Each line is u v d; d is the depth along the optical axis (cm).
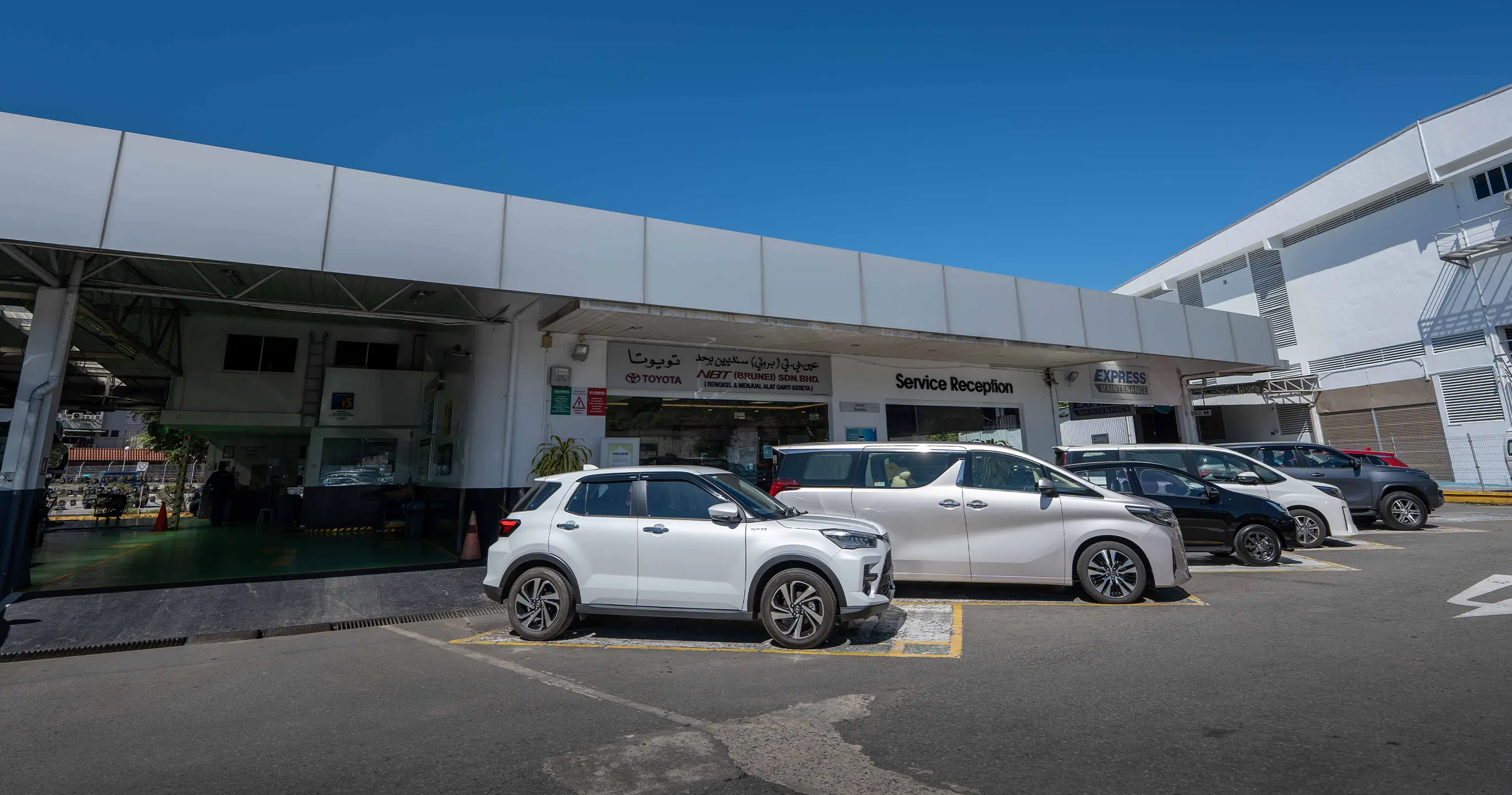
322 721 467
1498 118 2045
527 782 355
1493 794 309
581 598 668
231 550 1292
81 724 473
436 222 956
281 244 860
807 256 1273
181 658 669
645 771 365
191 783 369
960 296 1437
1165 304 1795
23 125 768
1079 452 1224
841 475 879
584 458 1257
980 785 337
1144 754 366
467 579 990
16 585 818
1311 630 616
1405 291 2330
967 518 810
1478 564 909
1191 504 1009
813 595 625
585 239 1065
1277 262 2794
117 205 791
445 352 1502
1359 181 2441
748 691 504
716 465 1441
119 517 2042
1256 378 2648
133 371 1809
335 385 1664
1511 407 2030
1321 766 344
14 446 827
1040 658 562
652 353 1395
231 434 1989
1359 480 1341
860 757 376
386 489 1662
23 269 938
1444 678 472
